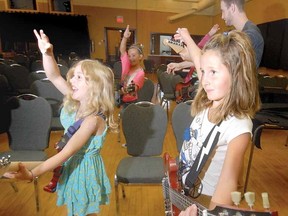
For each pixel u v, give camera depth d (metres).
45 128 2.31
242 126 0.78
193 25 12.36
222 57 0.78
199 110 0.98
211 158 0.86
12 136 2.30
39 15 10.57
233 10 2.08
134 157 2.21
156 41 12.36
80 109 1.42
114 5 11.77
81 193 1.39
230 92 0.79
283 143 3.84
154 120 2.23
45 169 1.14
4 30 10.41
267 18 6.83
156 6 12.04
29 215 2.17
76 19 11.02
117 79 5.39
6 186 2.57
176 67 2.00
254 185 2.67
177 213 0.95
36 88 3.27
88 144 1.39
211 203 0.74
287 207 2.32
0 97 3.16
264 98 3.51
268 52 6.27
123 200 2.39
